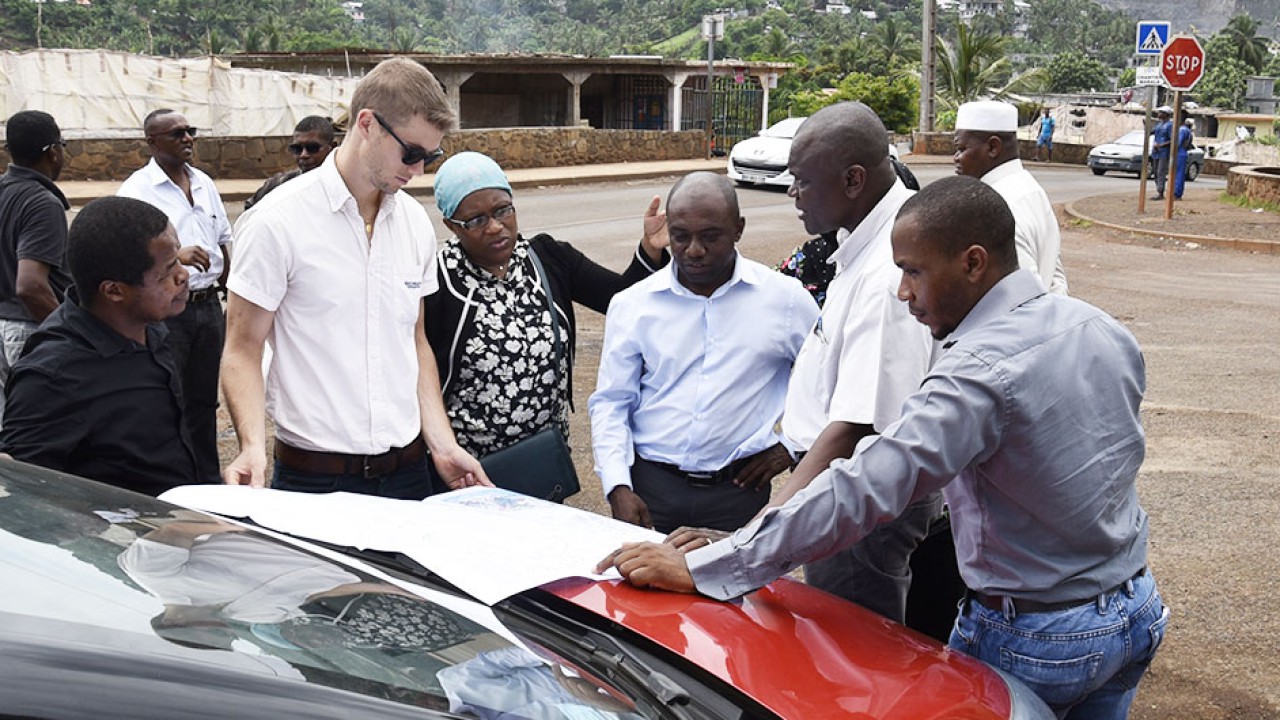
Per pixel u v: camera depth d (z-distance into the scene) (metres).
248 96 19.89
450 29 186.25
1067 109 41.28
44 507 1.85
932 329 2.44
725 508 3.51
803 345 3.18
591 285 3.98
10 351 4.74
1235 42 133.00
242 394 3.12
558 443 3.56
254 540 2.00
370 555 2.43
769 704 2.00
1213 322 9.77
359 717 1.43
